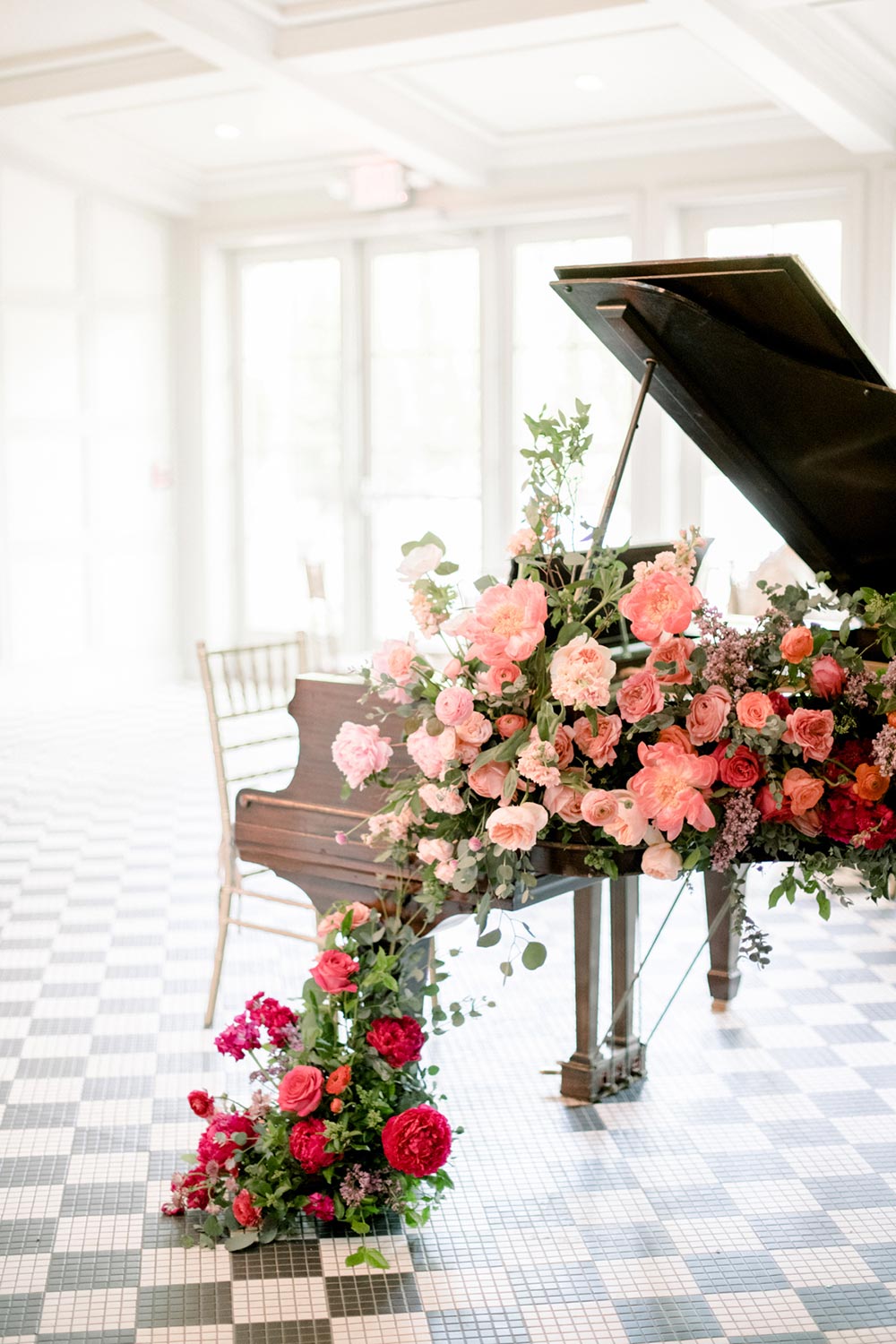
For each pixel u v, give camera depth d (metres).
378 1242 2.76
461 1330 2.46
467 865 2.49
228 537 10.59
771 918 4.92
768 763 2.34
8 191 8.75
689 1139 3.23
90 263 9.44
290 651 10.38
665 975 4.35
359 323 9.94
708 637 2.44
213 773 7.21
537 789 2.48
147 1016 3.93
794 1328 2.47
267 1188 2.77
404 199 9.09
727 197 8.33
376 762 2.67
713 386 2.72
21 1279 2.60
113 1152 3.11
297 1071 2.79
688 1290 2.59
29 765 7.35
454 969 4.42
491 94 7.81
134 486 10.00
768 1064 3.66
